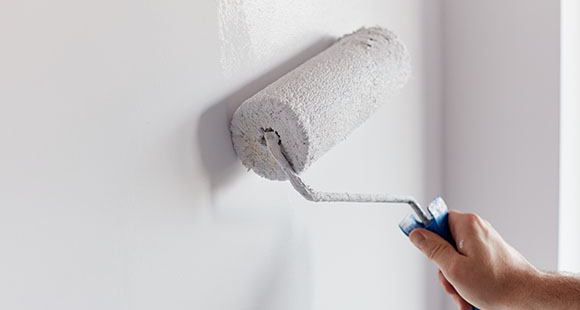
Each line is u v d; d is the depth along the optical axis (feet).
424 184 3.42
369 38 2.35
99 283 1.68
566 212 3.28
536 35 3.18
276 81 2.08
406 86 3.15
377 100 2.26
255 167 2.13
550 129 3.19
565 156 3.22
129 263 1.75
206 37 1.95
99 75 1.65
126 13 1.70
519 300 2.17
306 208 2.49
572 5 3.17
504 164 3.40
